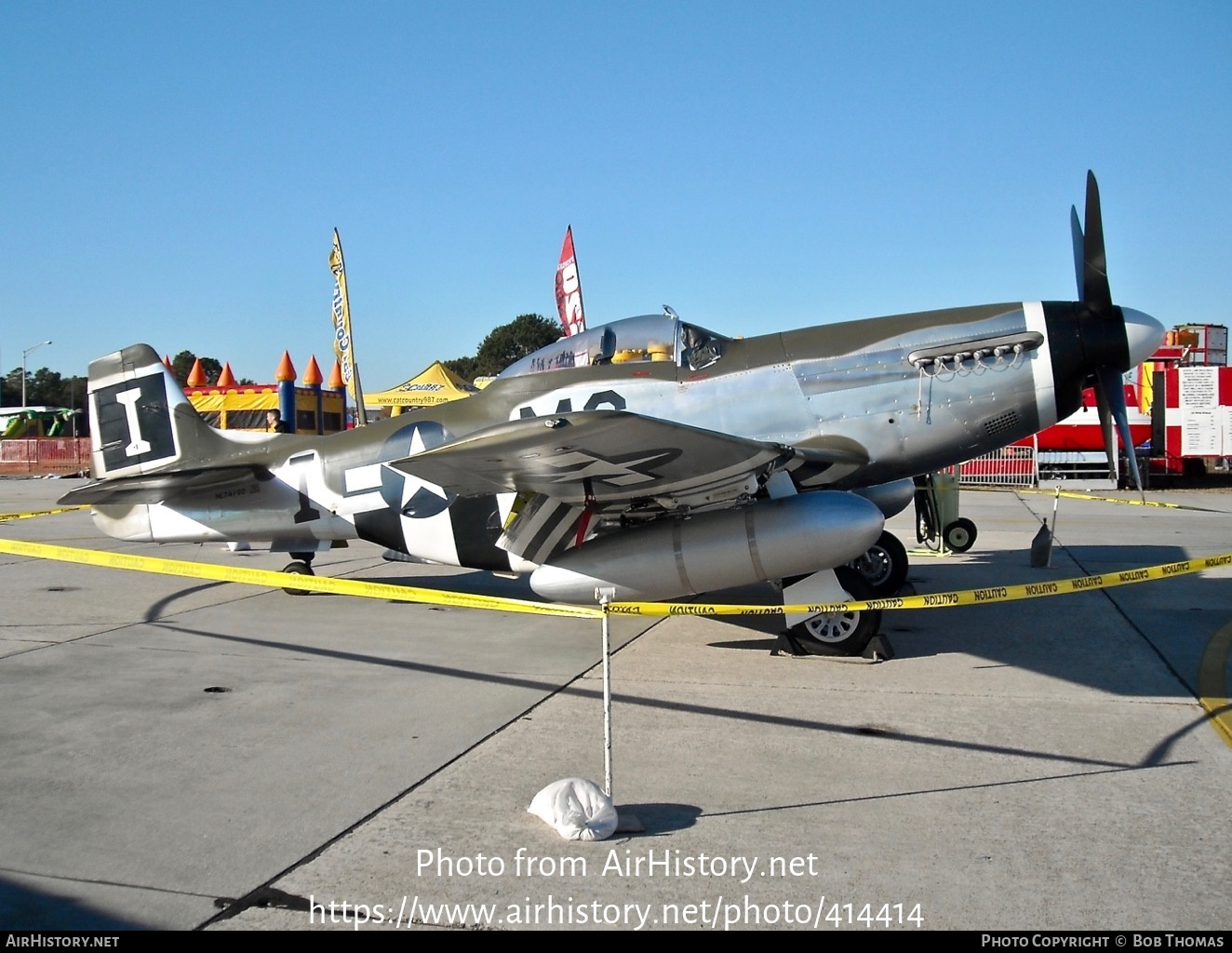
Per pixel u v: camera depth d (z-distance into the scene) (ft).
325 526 27.22
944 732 15.51
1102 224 22.21
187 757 14.52
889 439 22.68
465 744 15.08
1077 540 41.60
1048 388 22.31
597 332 24.50
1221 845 11.16
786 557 19.84
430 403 89.86
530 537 22.89
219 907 9.93
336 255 72.74
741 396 23.15
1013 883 10.26
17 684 18.78
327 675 19.58
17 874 10.68
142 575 33.63
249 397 88.63
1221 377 77.82
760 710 16.87
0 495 70.74
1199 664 19.92
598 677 19.36
